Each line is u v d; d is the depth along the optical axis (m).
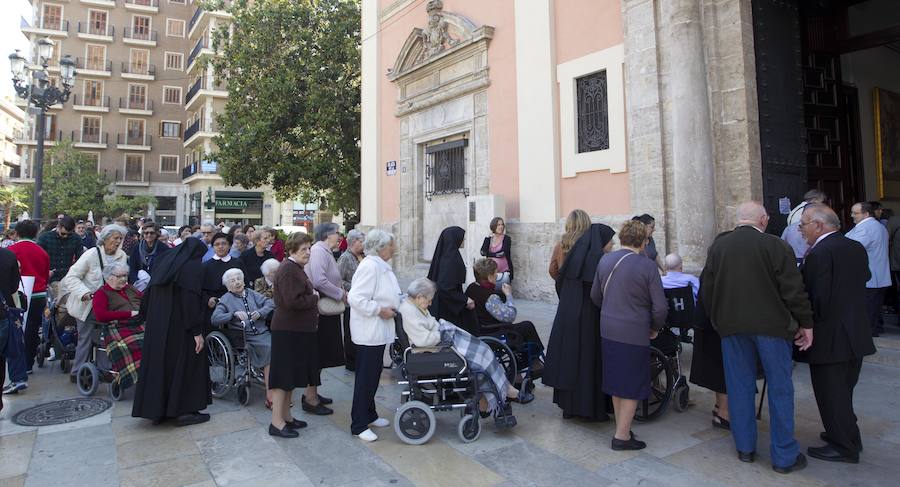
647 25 7.87
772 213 7.06
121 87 41.62
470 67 11.45
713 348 4.23
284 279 4.22
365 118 15.23
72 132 40.75
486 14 11.11
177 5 42.88
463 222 11.85
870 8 9.07
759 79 7.13
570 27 9.38
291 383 4.23
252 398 5.36
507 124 10.59
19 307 5.27
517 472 3.54
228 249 6.10
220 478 3.51
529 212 10.04
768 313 3.46
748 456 3.63
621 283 3.89
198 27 38.16
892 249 7.65
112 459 3.82
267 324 5.44
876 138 10.61
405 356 4.31
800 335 3.58
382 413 4.82
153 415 4.37
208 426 4.52
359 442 4.11
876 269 6.39
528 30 10.04
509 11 10.55
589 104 9.17
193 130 38.19
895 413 4.40
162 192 42.19
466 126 11.61
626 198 8.45
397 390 5.52
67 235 7.24
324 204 20.69
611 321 3.89
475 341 4.22
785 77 7.48
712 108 7.13
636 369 3.80
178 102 42.91
